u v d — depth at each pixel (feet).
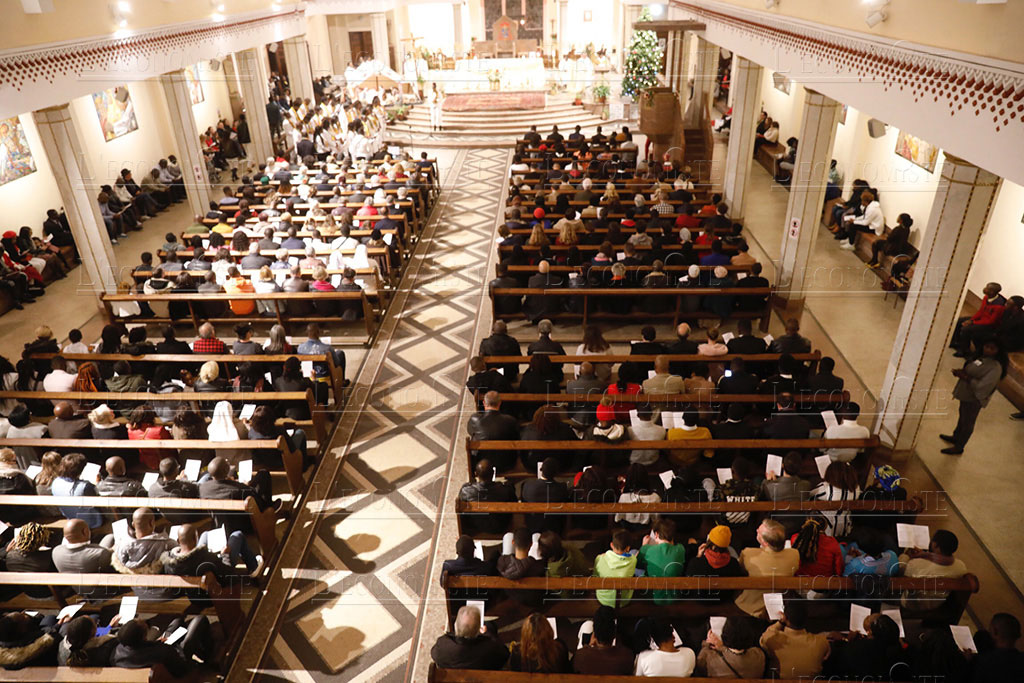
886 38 22.24
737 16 38.86
